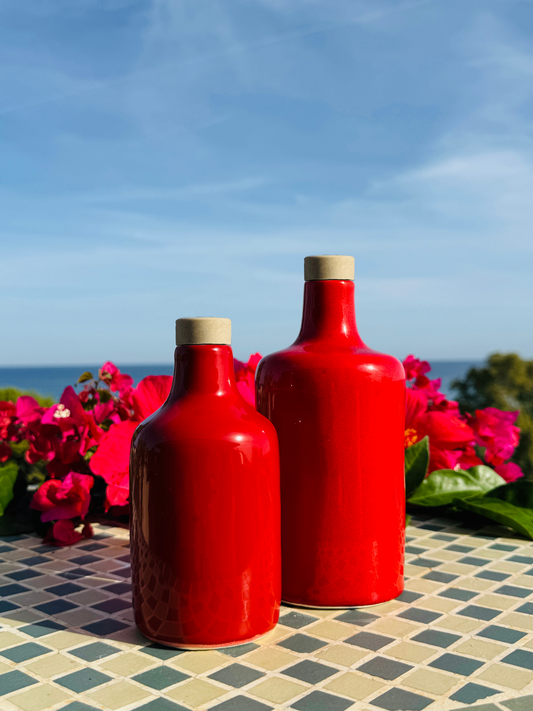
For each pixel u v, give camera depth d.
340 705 0.52
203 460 0.61
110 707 0.52
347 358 0.75
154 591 0.63
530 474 16.52
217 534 0.62
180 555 0.62
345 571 0.74
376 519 0.75
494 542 1.04
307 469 0.74
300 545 0.75
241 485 0.62
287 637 0.66
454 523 1.17
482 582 0.84
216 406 0.65
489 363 18.28
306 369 0.74
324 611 0.74
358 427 0.74
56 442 1.17
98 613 0.74
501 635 0.67
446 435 1.29
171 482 0.62
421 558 0.95
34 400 1.21
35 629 0.69
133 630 0.69
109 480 1.07
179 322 0.67
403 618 0.72
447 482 1.21
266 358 0.80
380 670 0.58
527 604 0.76
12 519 1.13
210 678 0.57
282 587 0.76
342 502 0.74
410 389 1.32
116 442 1.08
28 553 1.00
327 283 0.79
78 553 0.99
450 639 0.66
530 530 1.02
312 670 0.58
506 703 0.52
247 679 0.57
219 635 0.63
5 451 1.24
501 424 1.37
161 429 0.63
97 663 0.60
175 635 0.63
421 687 0.55
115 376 1.28
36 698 0.54
